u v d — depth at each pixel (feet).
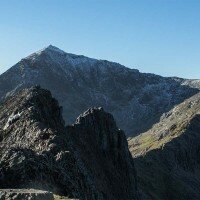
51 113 352.28
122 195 432.66
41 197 115.03
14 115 319.27
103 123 485.97
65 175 217.15
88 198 242.78
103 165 432.66
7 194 115.75
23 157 201.77
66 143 271.08
